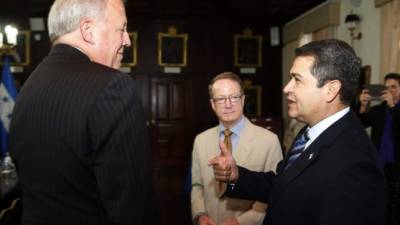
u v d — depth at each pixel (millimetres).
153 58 7504
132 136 902
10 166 3680
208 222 1727
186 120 7574
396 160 3357
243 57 7645
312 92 1139
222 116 1818
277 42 7617
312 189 1068
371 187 1001
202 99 7594
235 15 7371
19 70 7098
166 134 7527
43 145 922
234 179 1479
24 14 7031
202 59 7605
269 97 7746
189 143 7566
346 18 5238
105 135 873
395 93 3520
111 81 914
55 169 911
